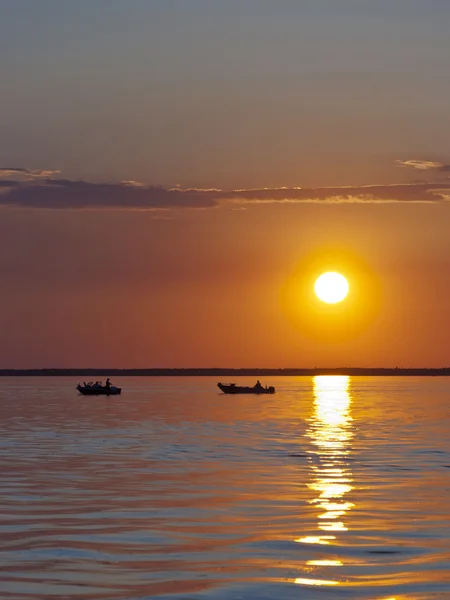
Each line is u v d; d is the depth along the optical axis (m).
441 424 100.00
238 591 26.00
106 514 37.97
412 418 112.81
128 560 29.64
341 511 38.69
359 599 25.14
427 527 35.09
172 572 28.08
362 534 33.72
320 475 51.09
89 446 70.38
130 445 71.31
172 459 60.12
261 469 54.19
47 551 30.92
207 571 28.20
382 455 62.88
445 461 58.72
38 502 41.09
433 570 28.23
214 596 25.53
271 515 37.72
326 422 103.62
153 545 31.86
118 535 33.62
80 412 127.75
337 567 28.66
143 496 42.91
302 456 62.19
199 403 164.25
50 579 27.31
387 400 182.25
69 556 30.20
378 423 102.06
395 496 42.97
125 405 153.62
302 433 85.44
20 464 57.03
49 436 81.19
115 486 46.41
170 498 42.25
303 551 30.91
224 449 67.62
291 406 151.00
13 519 36.84
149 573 27.98
